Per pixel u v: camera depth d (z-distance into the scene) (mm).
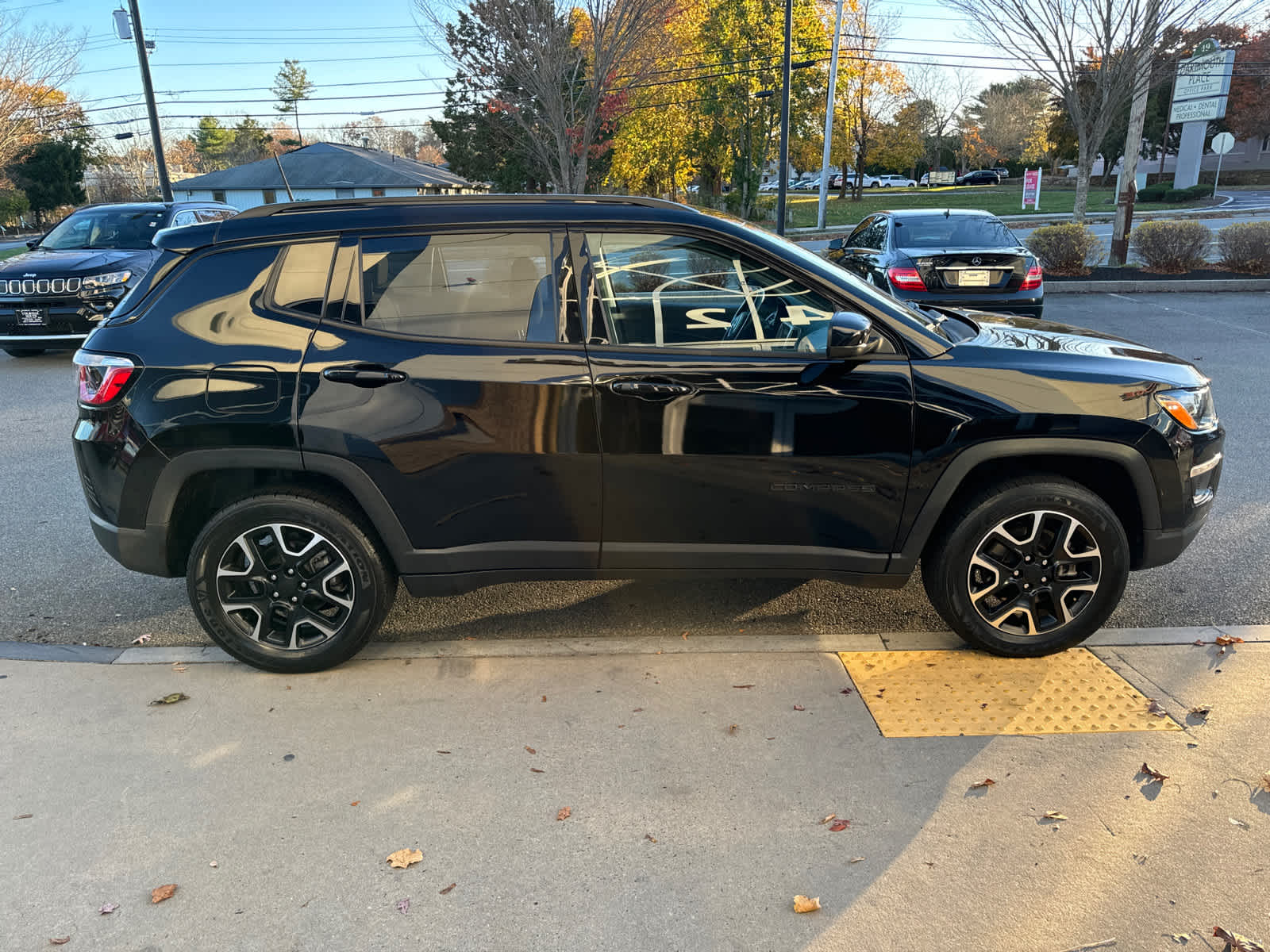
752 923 2195
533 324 3141
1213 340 9898
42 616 3971
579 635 3750
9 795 2689
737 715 3088
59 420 7582
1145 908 2217
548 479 3166
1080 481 3412
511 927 2195
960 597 3322
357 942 2154
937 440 3125
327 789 2719
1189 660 3389
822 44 36469
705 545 3275
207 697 3229
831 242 11633
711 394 3096
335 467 3119
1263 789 2643
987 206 39969
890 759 2828
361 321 3143
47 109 32812
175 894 2307
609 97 22219
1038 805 2604
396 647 3602
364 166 46875
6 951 2137
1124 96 16266
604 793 2689
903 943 2127
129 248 10484
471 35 20750
